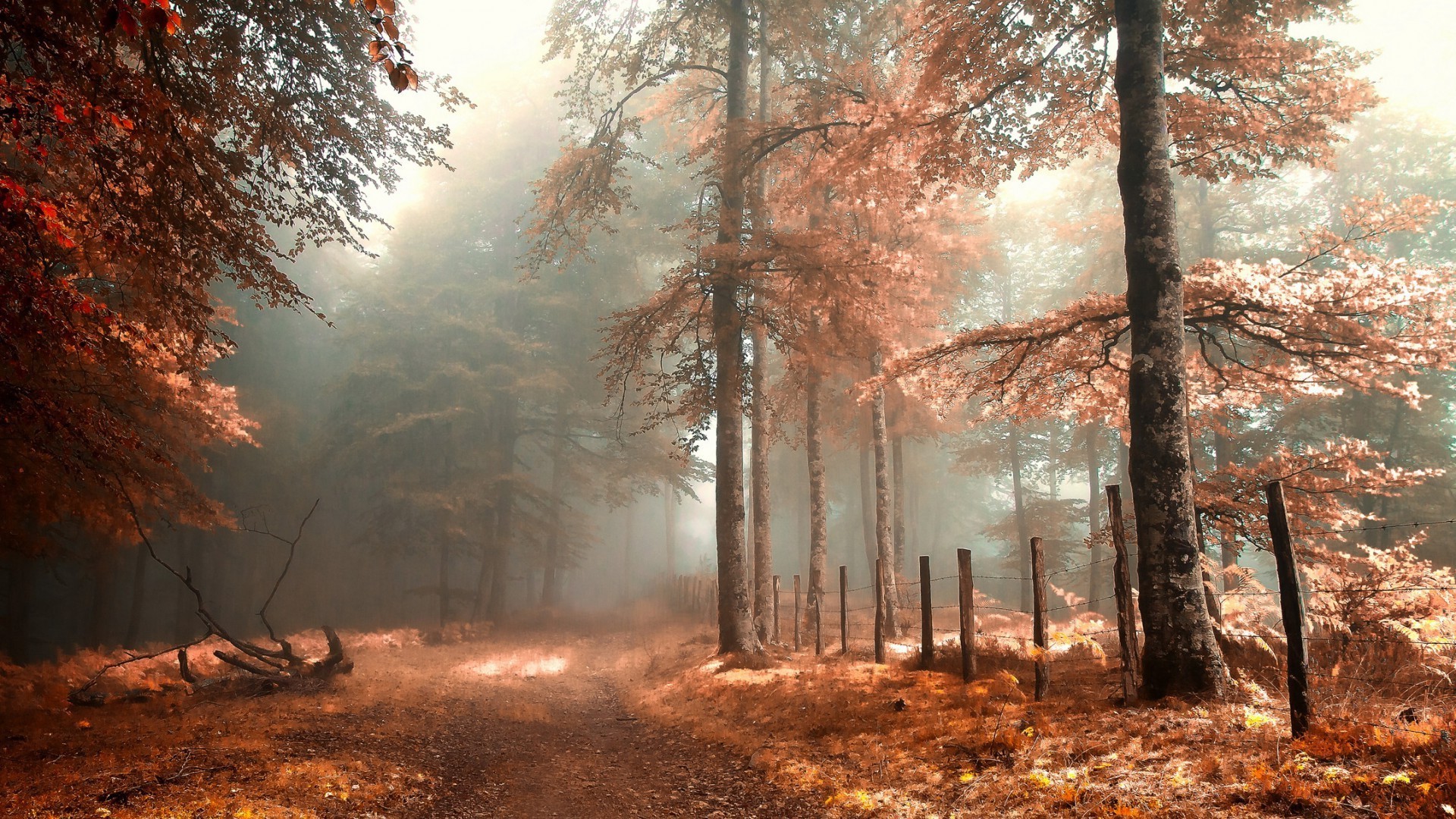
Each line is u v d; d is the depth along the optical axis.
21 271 5.20
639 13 16.33
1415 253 22.69
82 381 8.80
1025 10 9.76
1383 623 7.10
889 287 14.88
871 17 17.28
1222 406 10.73
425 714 9.50
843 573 13.75
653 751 8.46
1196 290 9.05
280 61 9.31
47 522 10.34
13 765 6.20
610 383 15.19
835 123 14.30
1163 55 8.28
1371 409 21.94
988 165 11.72
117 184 6.28
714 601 23.00
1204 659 6.75
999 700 7.56
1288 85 10.21
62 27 5.75
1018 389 11.16
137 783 5.68
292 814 5.32
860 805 5.65
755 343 18.80
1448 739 4.08
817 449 19.64
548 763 7.89
